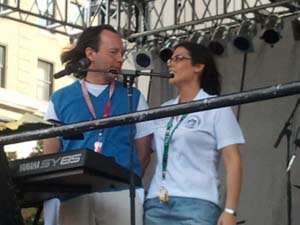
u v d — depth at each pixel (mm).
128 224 3873
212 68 4070
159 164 3941
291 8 6879
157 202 3838
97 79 4113
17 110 25188
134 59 7375
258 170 6867
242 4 7250
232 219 3641
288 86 2379
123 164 3951
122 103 4090
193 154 3838
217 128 3834
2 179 2984
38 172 3320
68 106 4090
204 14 7703
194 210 3723
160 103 7758
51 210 3982
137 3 7992
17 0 8312
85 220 3889
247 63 7199
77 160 3230
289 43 6934
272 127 6836
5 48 25125
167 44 7590
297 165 6598
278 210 6680
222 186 6348
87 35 4152
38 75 26109
